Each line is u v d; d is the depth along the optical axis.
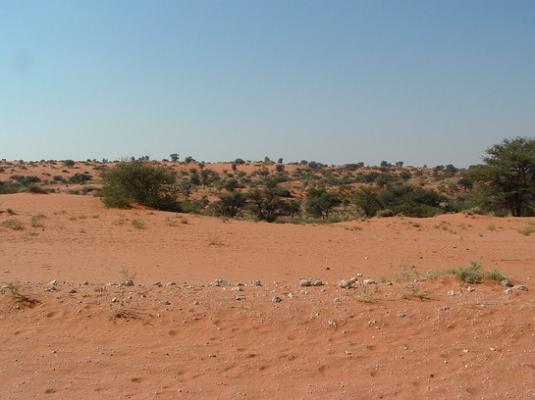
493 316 6.54
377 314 6.75
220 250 16.53
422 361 5.65
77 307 7.28
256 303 7.32
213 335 6.49
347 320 6.64
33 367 5.80
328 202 55.84
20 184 81.19
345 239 20.22
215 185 94.25
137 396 5.18
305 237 20.53
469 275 8.55
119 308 7.20
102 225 22.08
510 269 13.25
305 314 6.84
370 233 23.06
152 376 5.58
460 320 6.49
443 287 8.18
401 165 147.75
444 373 5.41
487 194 39.66
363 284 8.70
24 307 7.37
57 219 23.39
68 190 75.00
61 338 6.56
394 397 5.02
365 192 48.38
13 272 11.90
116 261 13.96
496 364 5.50
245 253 16.00
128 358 5.98
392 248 17.69
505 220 28.89
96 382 5.48
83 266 13.02
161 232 20.67
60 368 5.77
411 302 7.24
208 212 34.91
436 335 6.25
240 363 5.78
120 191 30.62
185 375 5.59
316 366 5.64
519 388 5.08
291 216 58.25
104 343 6.41
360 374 5.46
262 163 143.75
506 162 37.69
